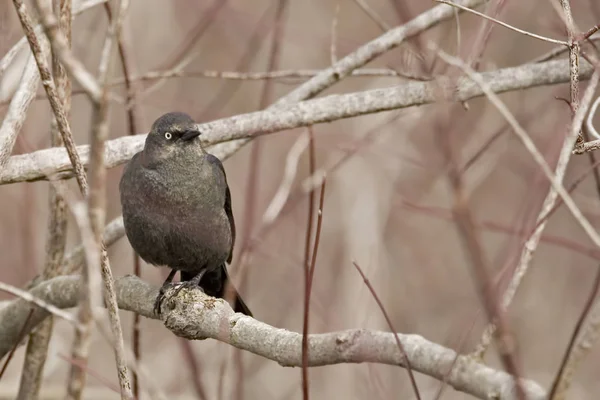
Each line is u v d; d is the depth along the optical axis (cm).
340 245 1631
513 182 1739
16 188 1617
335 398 1421
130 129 1095
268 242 1653
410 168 1673
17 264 1541
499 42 1494
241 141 1103
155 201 973
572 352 576
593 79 705
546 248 1734
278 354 723
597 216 1494
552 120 1417
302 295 1625
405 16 979
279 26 1179
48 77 675
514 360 604
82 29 1591
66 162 922
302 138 1195
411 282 1717
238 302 993
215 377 1409
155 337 1661
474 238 598
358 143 1324
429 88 970
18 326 971
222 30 1753
